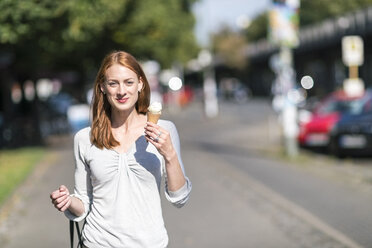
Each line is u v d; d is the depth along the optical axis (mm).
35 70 23375
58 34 16156
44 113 27547
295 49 60531
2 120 21641
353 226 7867
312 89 58750
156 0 29891
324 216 8555
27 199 10062
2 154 17922
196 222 8227
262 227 7883
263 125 31031
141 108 3354
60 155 17594
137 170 3199
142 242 3189
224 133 27172
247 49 89625
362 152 15875
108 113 3350
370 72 58594
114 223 3193
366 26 42469
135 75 3277
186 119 41031
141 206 3209
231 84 90562
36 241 7176
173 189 3139
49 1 14242
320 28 53844
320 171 13688
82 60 29047
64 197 3166
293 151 16688
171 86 57719
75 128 27844
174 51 42406
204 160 16250
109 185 3217
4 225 8094
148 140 3061
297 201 9820
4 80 24750
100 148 3246
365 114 16594
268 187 11352
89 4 15867
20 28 14234
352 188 11086
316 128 17297
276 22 16516
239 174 13250
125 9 25719
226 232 7598
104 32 26234
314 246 6855
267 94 93000
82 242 3301
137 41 28219
